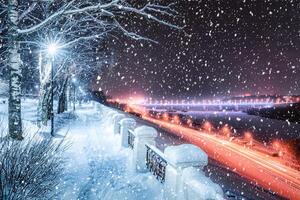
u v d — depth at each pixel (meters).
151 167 8.83
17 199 5.30
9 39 11.66
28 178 5.68
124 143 12.84
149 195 7.25
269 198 11.90
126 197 7.11
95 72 34.78
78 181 7.95
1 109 22.00
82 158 10.53
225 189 11.64
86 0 12.48
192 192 4.97
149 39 11.92
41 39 15.33
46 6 15.02
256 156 28.23
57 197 6.67
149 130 9.33
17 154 5.91
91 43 24.06
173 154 5.76
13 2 11.55
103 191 7.43
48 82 18.39
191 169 5.35
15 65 11.58
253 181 15.16
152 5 11.22
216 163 18.58
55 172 6.93
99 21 12.04
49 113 22.14
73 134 16.69
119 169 9.52
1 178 5.35
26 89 45.03
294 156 29.09
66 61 22.56
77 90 55.19
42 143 6.91
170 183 5.95
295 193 14.91
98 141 14.66
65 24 14.96
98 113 35.34
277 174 20.27
